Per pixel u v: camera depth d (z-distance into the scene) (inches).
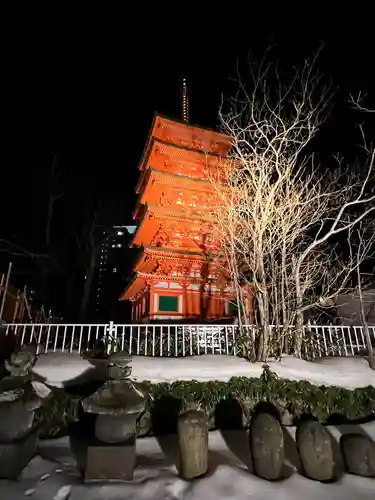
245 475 202.1
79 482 193.5
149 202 768.9
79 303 1210.6
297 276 367.6
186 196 767.1
